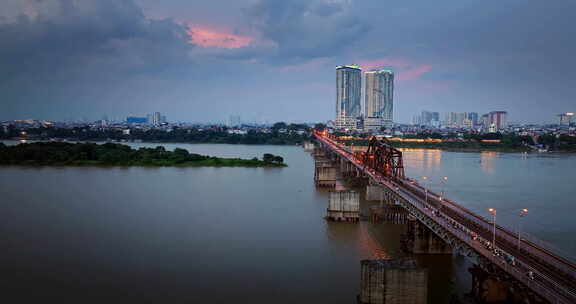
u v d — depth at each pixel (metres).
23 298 59.62
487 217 103.25
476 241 59.06
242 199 130.62
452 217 76.19
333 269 71.62
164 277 67.50
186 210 113.69
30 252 78.31
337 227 98.69
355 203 104.44
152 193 138.88
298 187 156.00
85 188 146.62
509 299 53.78
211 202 125.19
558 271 50.00
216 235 90.38
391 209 106.00
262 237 89.50
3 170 191.62
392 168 140.00
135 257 76.31
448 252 78.38
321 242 86.75
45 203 120.00
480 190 143.50
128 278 67.00
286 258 76.88
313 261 75.38
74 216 105.19
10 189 142.00
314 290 63.34
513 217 104.06
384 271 53.06
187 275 68.50
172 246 82.69
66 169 198.62
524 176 182.00
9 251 78.69
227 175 186.38
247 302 59.31
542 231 90.94
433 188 146.50
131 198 129.38
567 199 127.88
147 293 61.75
